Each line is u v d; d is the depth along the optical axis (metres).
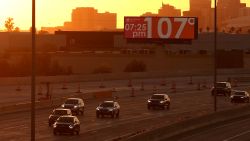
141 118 97.75
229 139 75.69
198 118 89.06
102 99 134.62
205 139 75.12
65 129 73.94
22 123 88.62
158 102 113.62
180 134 79.19
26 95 136.25
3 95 135.38
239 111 109.00
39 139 69.88
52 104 116.75
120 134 75.88
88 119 95.44
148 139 66.62
